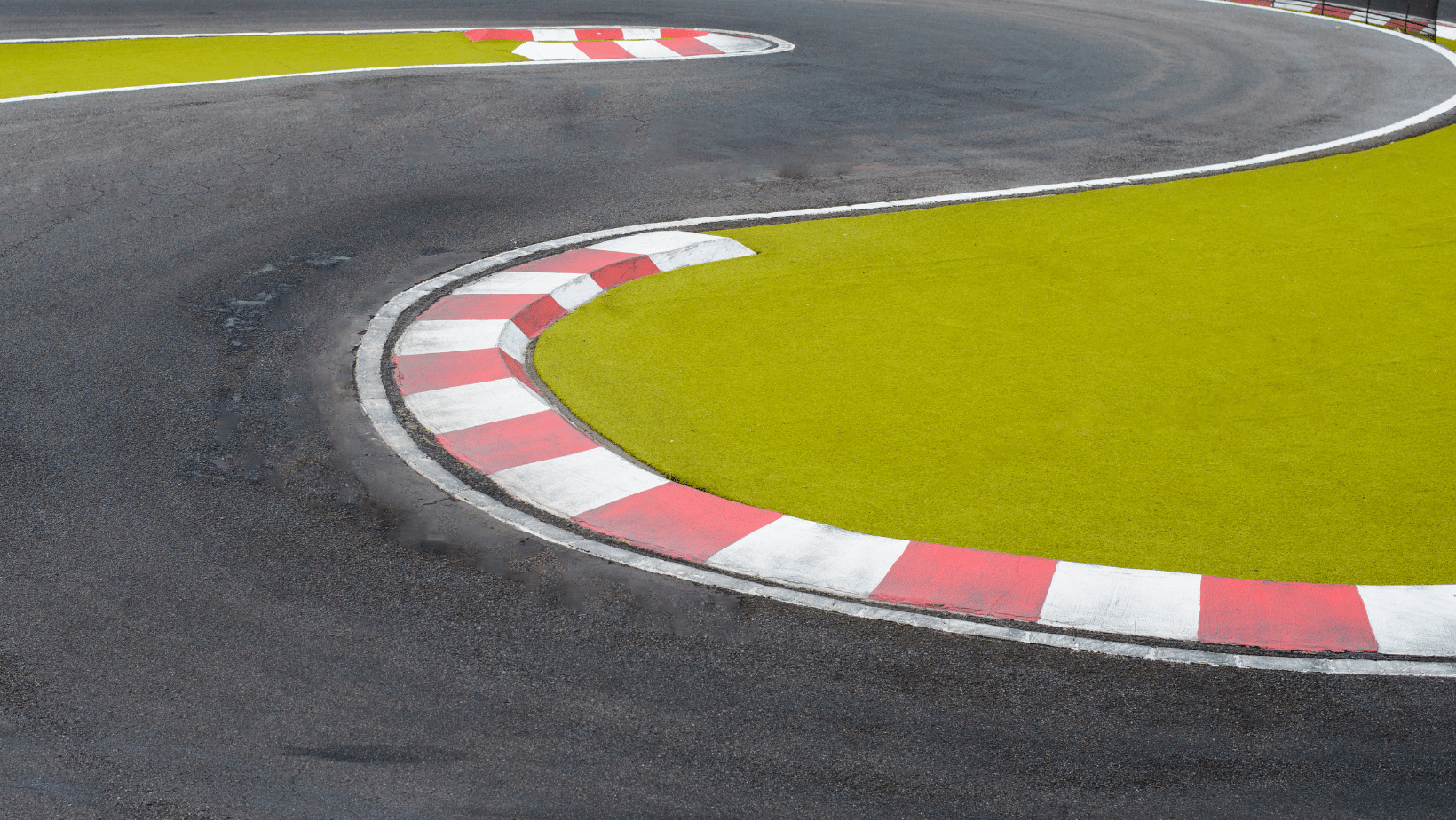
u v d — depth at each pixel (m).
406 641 4.51
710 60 16.89
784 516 5.43
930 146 12.52
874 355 7.27
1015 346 7.41
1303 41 19.36
